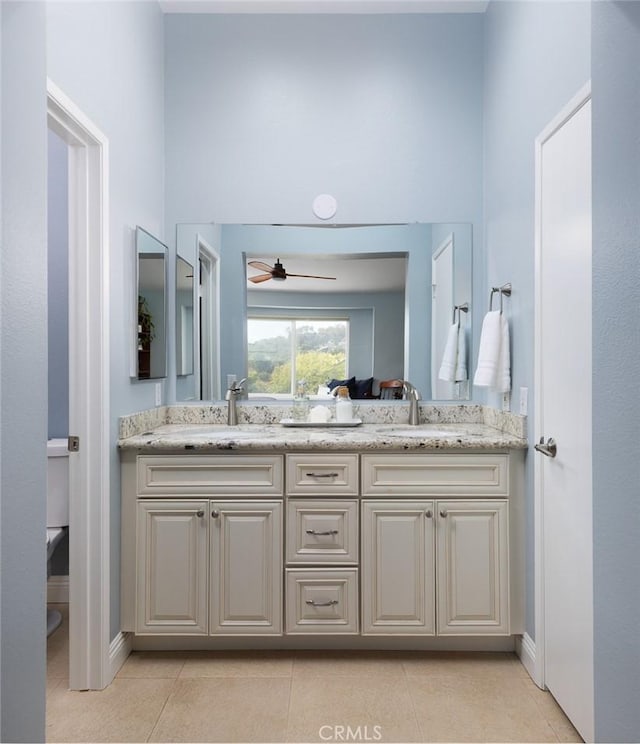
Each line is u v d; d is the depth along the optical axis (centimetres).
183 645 224
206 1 270
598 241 124
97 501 197
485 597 214
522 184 216
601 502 121
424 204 277
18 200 103
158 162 266
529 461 209
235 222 277
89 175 196
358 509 217
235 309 278
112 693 194
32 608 108
